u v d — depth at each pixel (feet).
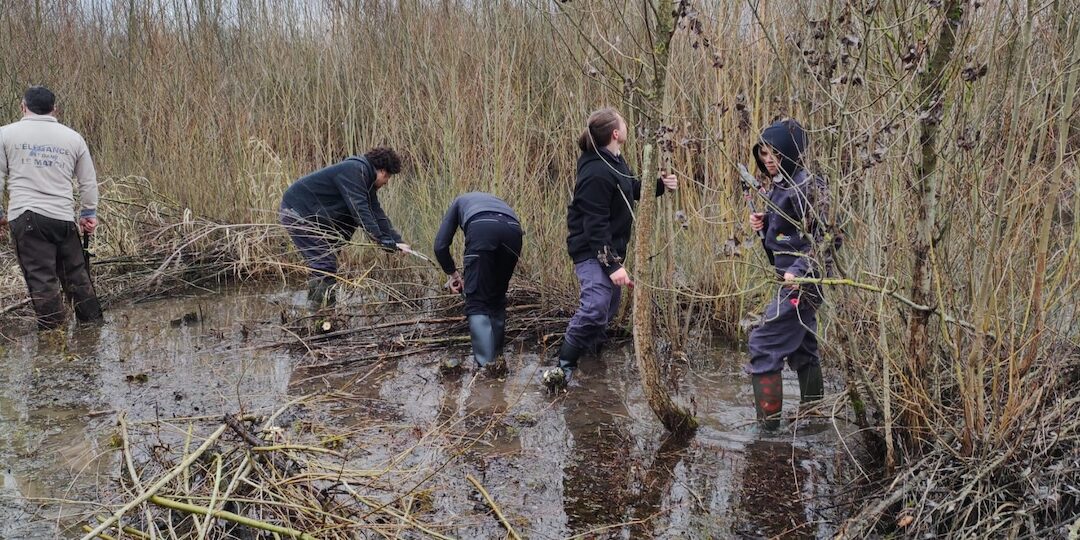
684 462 12.34
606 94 17.93
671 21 10.88
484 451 12.83
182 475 10.31
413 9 23.56
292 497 10.20
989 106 10.58
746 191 13.05
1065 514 9.49
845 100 9.69
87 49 29.55
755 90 16.40
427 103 22.76
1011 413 9.59
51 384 15.57
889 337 11.76
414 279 21.94
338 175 19.42
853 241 11.25
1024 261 10.81
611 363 16.92
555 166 20.20
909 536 9.53
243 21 27.48
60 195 18.63
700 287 18.48
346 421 13.94
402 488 11.52
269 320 19.90
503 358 16.39
